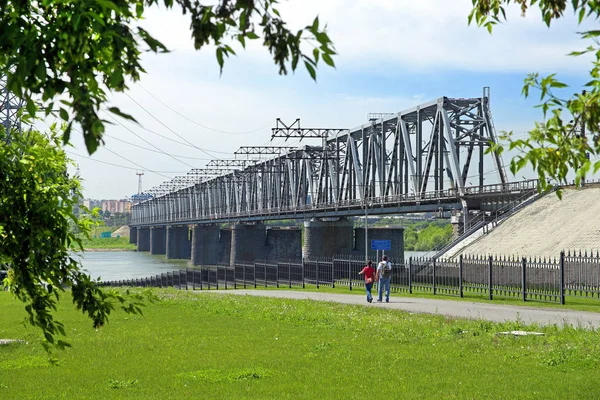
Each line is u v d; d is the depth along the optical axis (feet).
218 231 585.63
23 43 13.03
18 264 20.01
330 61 12.84
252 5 13.15
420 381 37.22
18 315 76.28
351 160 362.94
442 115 269.03
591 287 96.84
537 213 188.96
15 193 20.18
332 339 54.80
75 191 21.85
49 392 35.35
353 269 150.10
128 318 71.36
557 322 68.33
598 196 177.68
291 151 406.21
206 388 35.96
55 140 21.98
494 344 50.98
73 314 74.54
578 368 41.11
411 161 290.15
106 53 13.79
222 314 77.77
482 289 111.86
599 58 16.83
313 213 367.66
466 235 200.03
